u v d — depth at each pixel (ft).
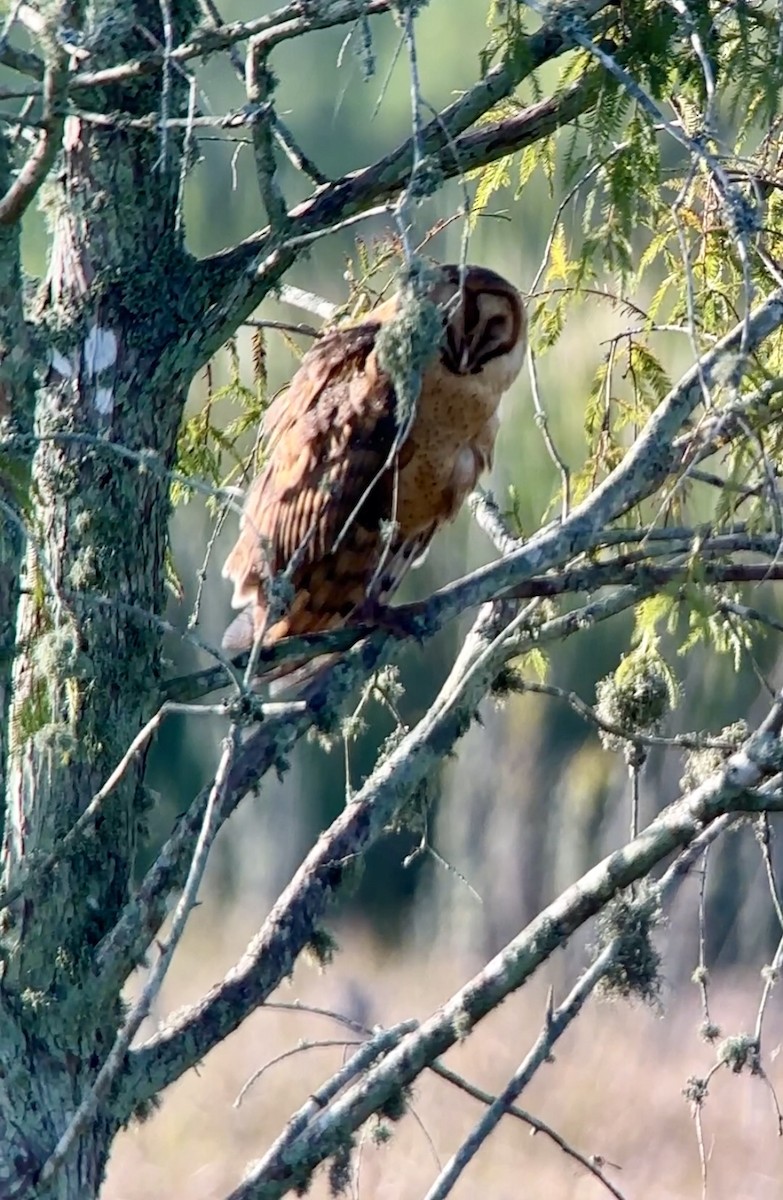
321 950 23.58
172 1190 67.87
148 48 22.24
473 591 22.77
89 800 21.59
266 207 21.38
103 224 22.36
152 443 22.41
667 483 24.43
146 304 22.29
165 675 22.81
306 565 29.04
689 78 21.85
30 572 21.20
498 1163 70.69
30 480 18.72
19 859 21.49
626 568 23.27
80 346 22.22
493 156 22.68
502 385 30.27
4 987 20.90
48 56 17.66
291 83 61.36
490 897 104.88
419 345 17.97
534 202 46.98
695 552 21.07
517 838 103.50
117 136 22.30
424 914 109.29
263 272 22.54
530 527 43.70
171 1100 77.00
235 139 23.02
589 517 21.57
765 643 58.95
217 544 68.95
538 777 102.27
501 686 25.73
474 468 30.09
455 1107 76.28
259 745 22.39
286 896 23.67
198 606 23.17
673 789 96.58
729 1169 70.38
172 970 98.68
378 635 23.20
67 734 20.80
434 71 49.90
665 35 20.79
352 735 26.20
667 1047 83.05
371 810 24.13
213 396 29.68
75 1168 20.57
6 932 21.15
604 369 28.45
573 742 101.55
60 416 22.07
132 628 21.99
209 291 22.58
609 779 98.58
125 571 21.98
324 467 28.76
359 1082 24.70
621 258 22.21
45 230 24.93
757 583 24.30
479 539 74.84
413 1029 25.08
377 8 19.44
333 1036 86.07
